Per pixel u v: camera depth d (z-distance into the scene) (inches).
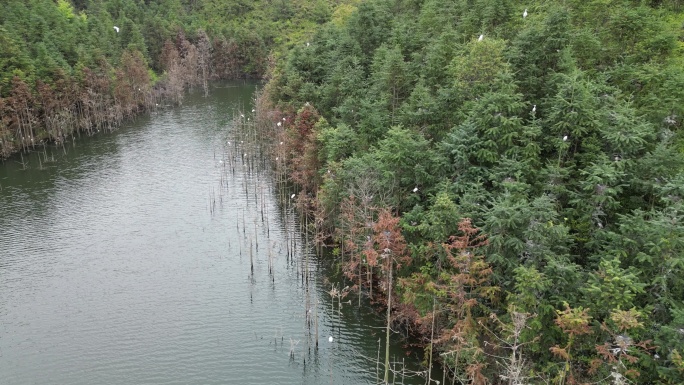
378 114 2559.1
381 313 2102.6
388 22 3922.2
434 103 2198.6
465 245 1574.8
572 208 1659.7
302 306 2166.6
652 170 1624.0
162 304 2172.7
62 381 1744.6
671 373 1274.6
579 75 1827.0
